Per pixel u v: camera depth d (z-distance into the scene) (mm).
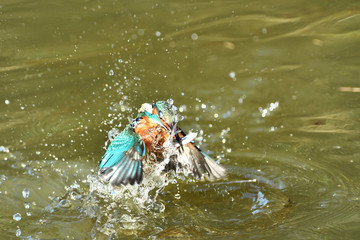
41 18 33094
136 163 13539
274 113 21297
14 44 29359
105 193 16156
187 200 15602
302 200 15141
